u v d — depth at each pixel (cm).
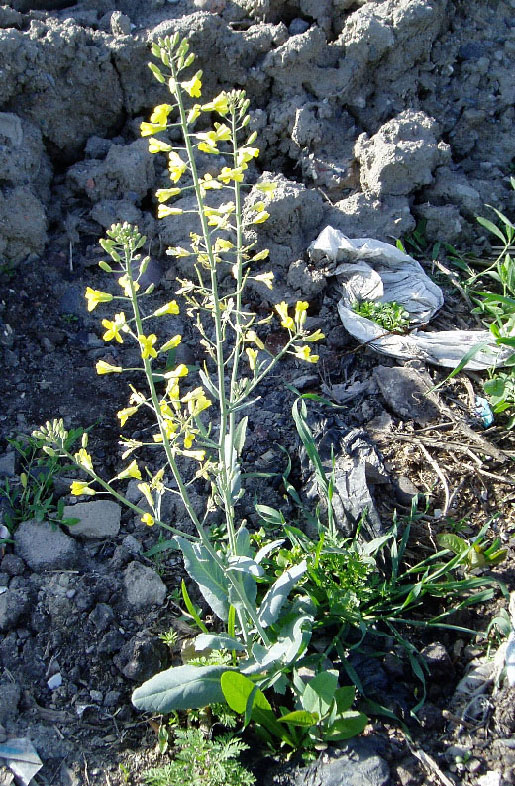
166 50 45
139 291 80
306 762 50
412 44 88
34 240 80
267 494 66
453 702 53
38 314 78
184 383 74
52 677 55
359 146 85
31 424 70
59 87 85
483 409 69
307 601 54
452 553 60
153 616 59
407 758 50
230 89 88
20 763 51
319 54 87
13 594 58
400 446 67
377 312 76
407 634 57
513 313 74
